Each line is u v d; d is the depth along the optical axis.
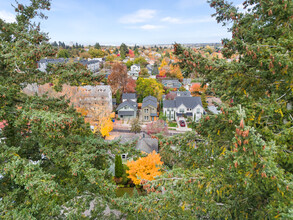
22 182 3.82
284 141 4.18
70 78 5.88
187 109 41.53
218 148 4.80
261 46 4.25
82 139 6.11
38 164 4.09
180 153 5.58
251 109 4.17
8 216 3.71
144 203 5.00
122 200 6.28
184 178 4.25
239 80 4.76
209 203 4.39
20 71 5.87
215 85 5.49
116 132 34.69
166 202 4.66
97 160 6.19
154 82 52.75
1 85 4.84
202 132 5.14
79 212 5.29
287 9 4.38
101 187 4.95
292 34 4.51
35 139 5.83
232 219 4.69
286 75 4.08
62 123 4.36
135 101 48.16
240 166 3.32
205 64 4.91
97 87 37.28
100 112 32.34
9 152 4.36
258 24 5.01
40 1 5.81
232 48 5.59
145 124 40.03
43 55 5.26
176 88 59.88
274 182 3.15
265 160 3.02
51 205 4.38
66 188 5.71
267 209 3.89
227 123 4.02
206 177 4.16
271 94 4.45
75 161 5.02
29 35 5.42
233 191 4.39
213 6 5.91
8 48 5.09
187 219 4.71
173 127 38.59
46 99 6.19
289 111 4.53
